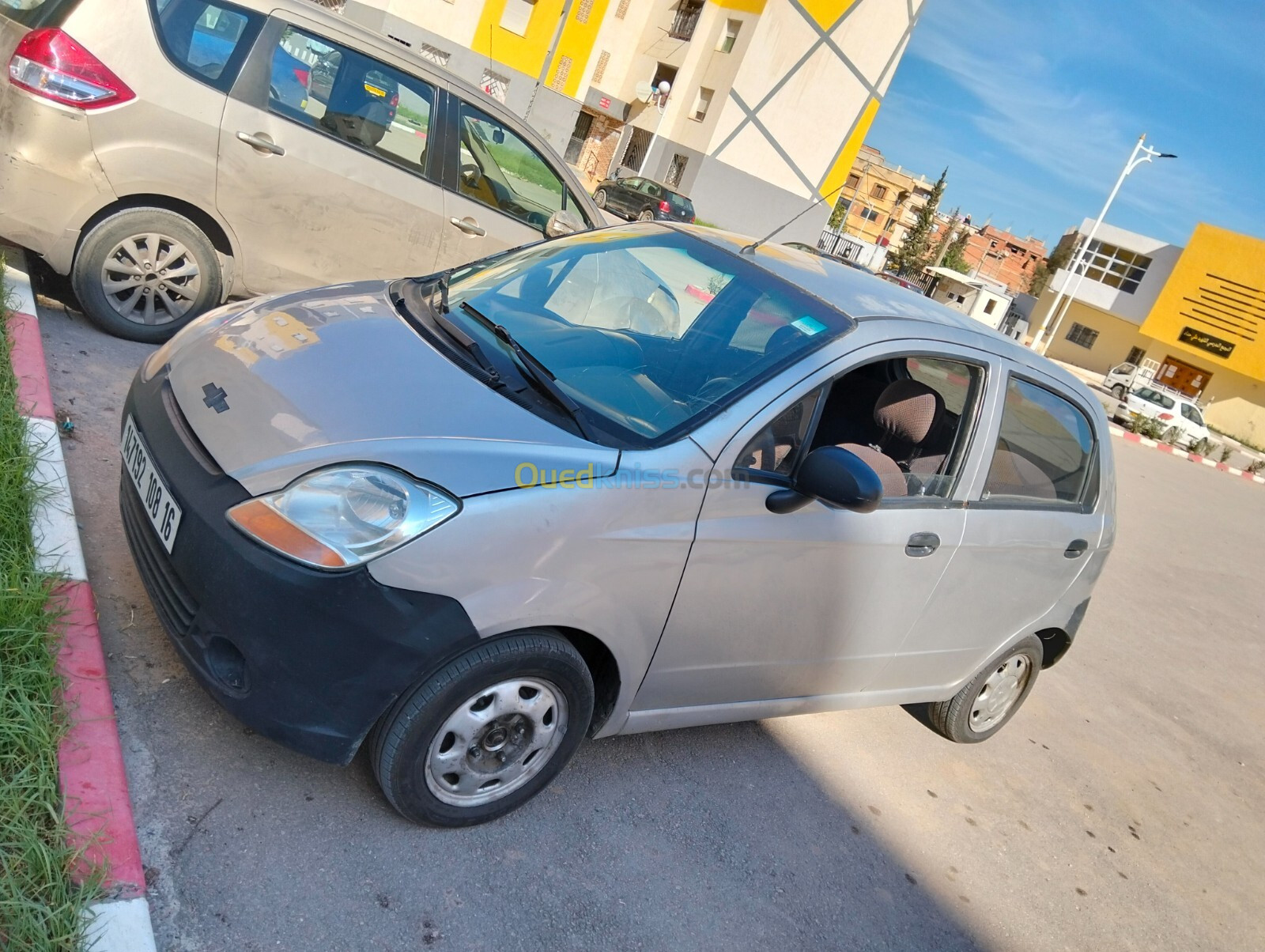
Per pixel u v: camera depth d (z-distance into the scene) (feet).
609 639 8.32
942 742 14.64
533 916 8.04
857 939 9.66
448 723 7.76
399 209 17.16
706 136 126.52
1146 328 151.74
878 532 10.16
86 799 6.79
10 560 8.18
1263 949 12.53
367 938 7.15
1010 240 450.71
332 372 8.47
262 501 7.36
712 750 11.65
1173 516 47.24
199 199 15.05
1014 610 13.08
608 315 10.59
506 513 7.49
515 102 123.03
